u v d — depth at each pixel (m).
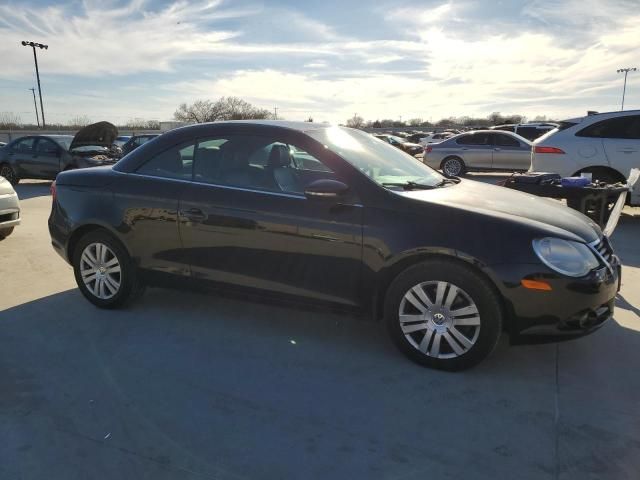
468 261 3.05
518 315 3.02
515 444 2.54
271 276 3.60
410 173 3.90
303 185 3.58
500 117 84.81
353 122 92.94
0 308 4.35
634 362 3.39
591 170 7.71
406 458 2.45
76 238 4.33
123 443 2.56
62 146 13.65
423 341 3.26
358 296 3.39
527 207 3.46
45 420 2.75
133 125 67.75
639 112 7.55
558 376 3.21
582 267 3.02
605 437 2.60
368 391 3.04
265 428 2.68
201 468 2.38
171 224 3.87
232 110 70.38
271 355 3.51
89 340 3.73
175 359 3.45
